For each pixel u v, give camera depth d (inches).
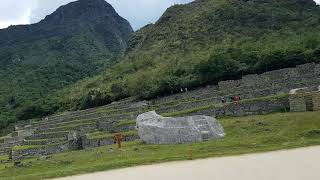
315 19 5083.7
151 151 1822.1
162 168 1397.6
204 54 4542.3
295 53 3398.1
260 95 2576.3
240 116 2322.8
